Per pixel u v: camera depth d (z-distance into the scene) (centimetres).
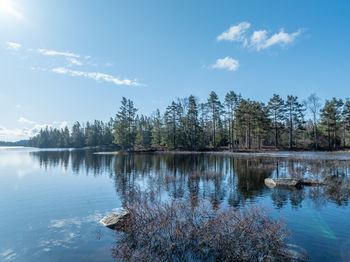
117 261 599
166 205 931
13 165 3319
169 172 2270
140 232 729
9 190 1559
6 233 811
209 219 744
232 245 616
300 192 1341
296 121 5522
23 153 7175
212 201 1145
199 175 1994
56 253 656
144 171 2434
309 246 644
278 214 936
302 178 1706
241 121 5778
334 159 2839
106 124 11506
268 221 744
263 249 609
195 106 6569
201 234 670
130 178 2016
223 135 7156
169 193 1368
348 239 688
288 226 798
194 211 871
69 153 6738
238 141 7081
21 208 1129
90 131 11344
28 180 1984
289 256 588
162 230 721
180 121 6625
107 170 2594
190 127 6506
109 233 790
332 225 805
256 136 6231
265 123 5662
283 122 5862
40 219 961
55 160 4131
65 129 12662
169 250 626
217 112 6356
